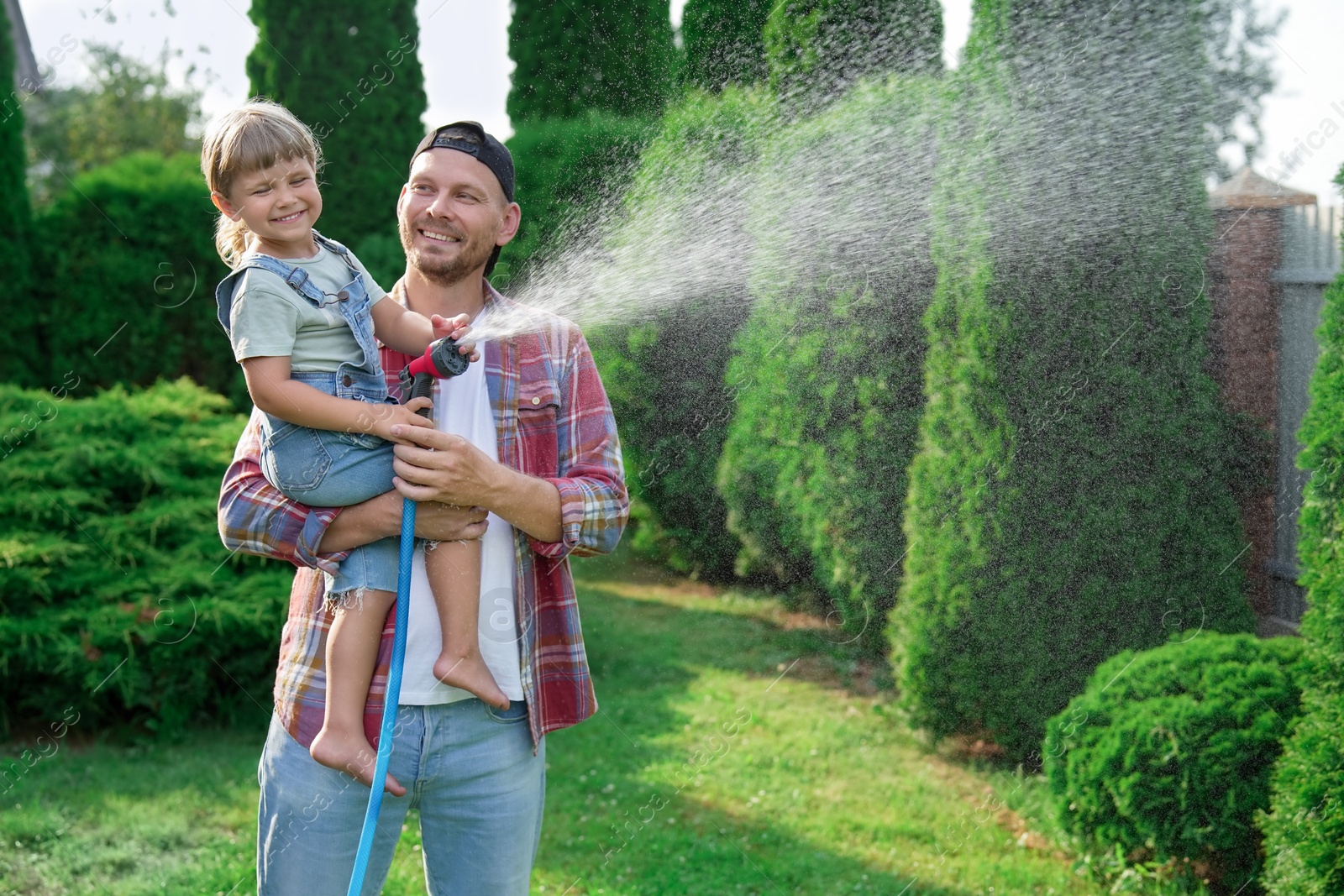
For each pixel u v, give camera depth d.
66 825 3.42
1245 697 2.94
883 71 4.30
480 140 1.70
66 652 4.11
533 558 1.75
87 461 4.69
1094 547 3.54
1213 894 2.87
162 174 7.27
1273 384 3.55
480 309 1.84
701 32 5.16
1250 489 3.53
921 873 3.06
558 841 3.29
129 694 4.13
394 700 1.56
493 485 1.58
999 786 3.58
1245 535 3.53
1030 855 3.20
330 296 1.67
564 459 1.77
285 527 1.65
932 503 3.81
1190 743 2.90
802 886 2.99
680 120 4.71
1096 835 3.05
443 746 1.63
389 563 1.66
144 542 4.54
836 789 3.58
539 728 1.70
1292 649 3.05
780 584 5.12
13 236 6.82
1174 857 2.91
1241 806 2.83
